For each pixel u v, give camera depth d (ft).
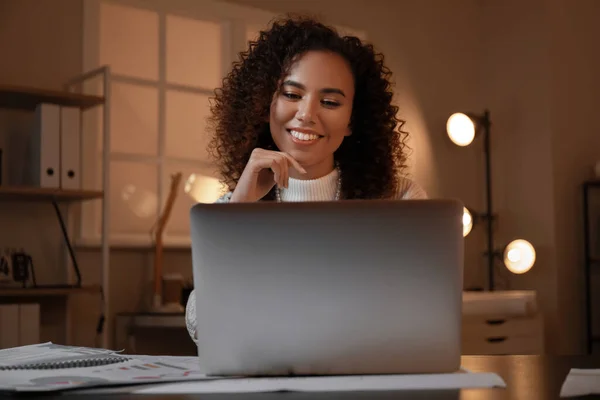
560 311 15.90
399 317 3.19
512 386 3.20
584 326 16.19
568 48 16.46
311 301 3.17
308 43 5.32
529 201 16.46
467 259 16.90
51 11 12.16
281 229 3.12
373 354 3.21
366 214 3.11
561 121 16.22
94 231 12.40
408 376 3.21
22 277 11.02
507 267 15.40
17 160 11.58
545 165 16.16
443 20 17.08
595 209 16.34
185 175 14.20
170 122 18.38
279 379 3.18
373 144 5.86
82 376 3.32
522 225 16.57
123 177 16.53
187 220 14.89
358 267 3.15
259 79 5.65
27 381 3.20
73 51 12.36
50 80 12.12
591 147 16.60
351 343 3.20
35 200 11.64
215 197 14.11
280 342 3.20
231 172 6.07
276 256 3.14
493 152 17.22
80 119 11.06
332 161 5.77
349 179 5.82
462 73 17.29
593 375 3.21
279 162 4.87
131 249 12.86
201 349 3.26
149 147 18.45
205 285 3.21
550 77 16.15
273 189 5.59
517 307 13.97
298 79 5.21
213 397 2.90
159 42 13.17
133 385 3.16
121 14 18.44
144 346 12.50
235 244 3.15
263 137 5.99
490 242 16.37
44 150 10.73
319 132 5.23
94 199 12.05
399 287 3.17
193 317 4.46
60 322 11.85
